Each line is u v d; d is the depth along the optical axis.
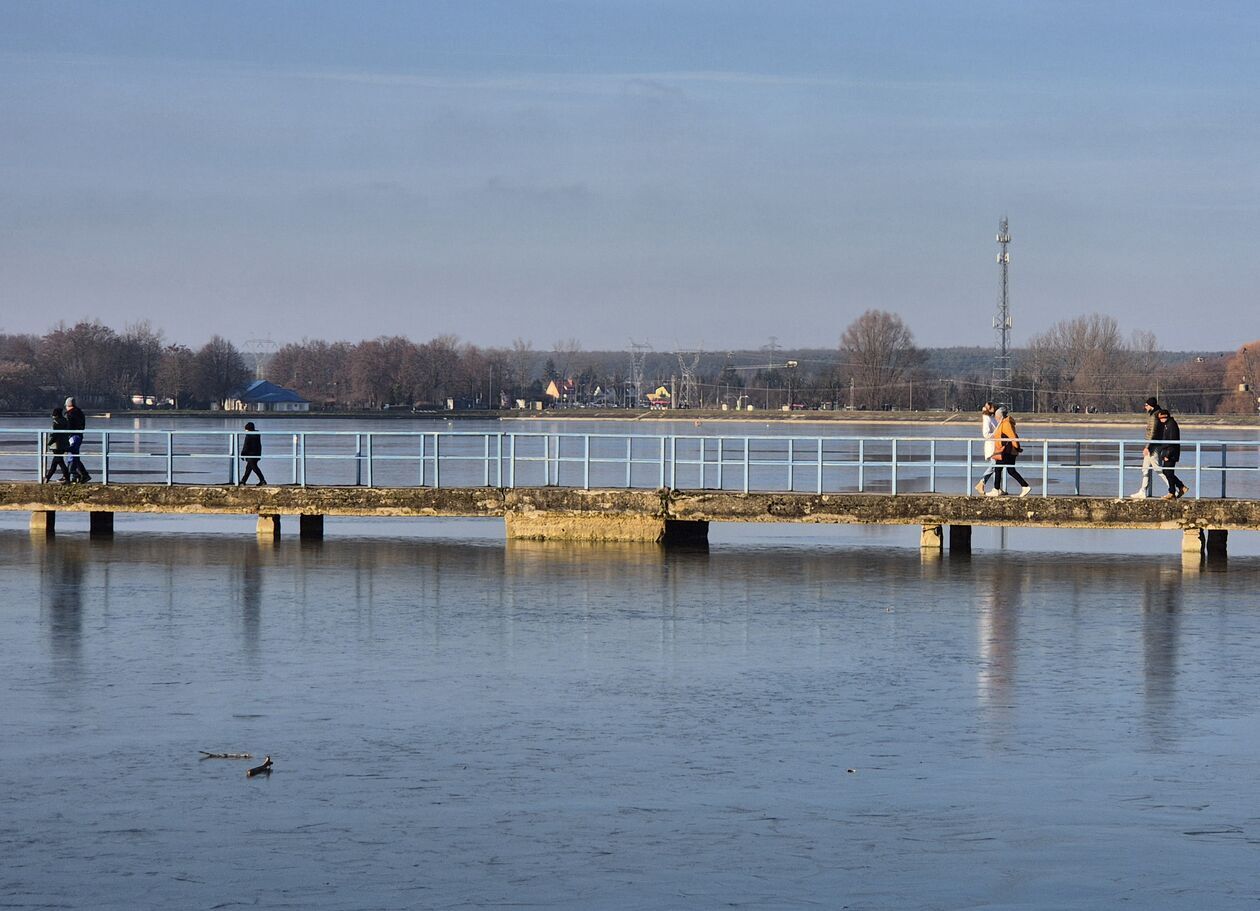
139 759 40.03
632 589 70.06
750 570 77.12
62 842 33.53
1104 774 39.00
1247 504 79.50
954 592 69.81
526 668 51.72
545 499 88.12
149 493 90.94
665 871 31.91
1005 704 46.66
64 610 63.53
